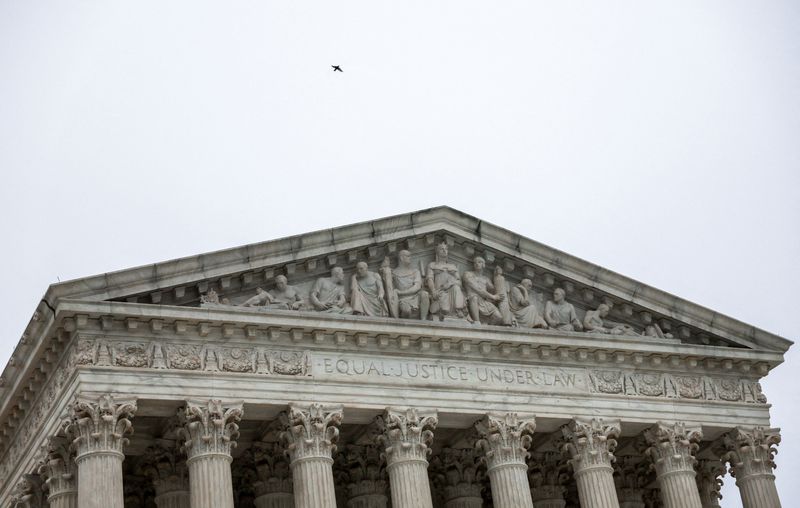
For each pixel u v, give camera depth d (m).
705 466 75.62
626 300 70.50
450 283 66.25
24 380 62.03
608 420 67.62
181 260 59.81
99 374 57.28
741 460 71.44
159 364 58.72
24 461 64.19
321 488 59.56
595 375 68.56
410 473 61.88
